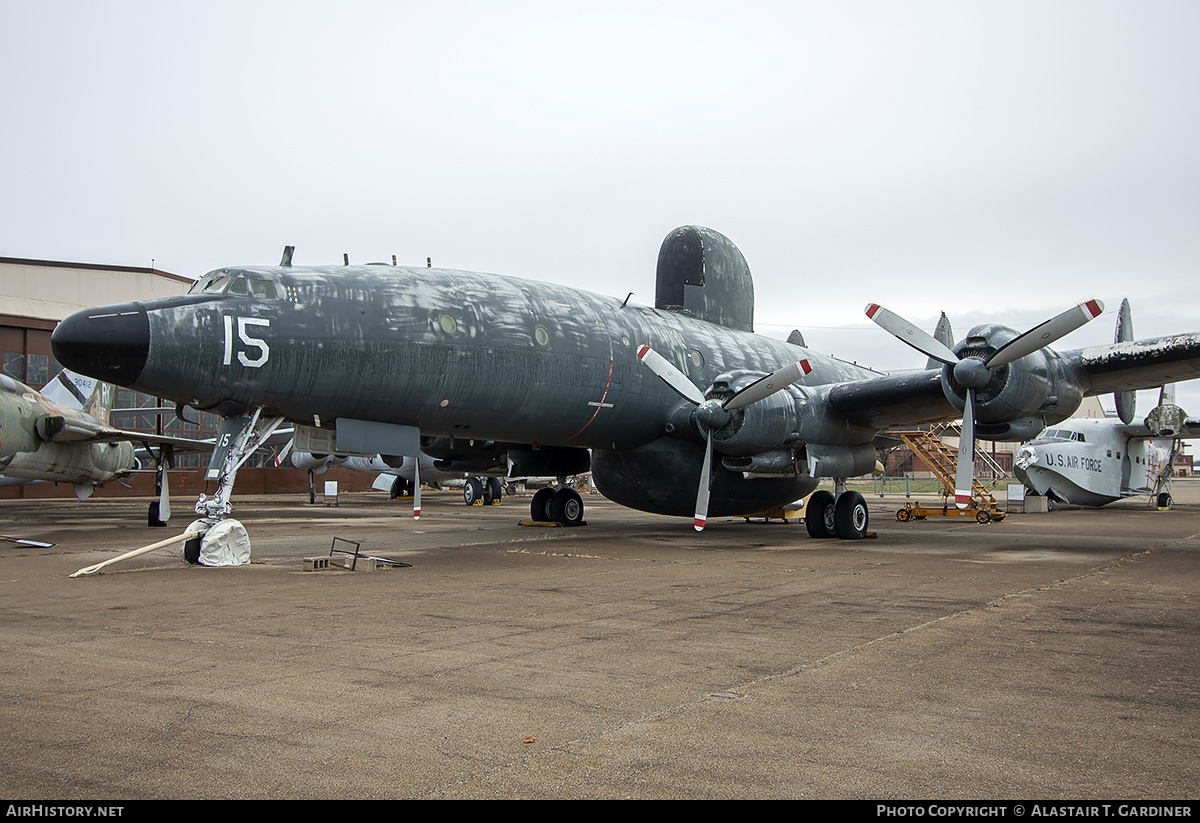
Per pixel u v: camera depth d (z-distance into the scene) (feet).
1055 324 41.86
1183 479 329.72
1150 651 20.58
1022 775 12.53
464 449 64.49
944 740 14.05
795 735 14.30
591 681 17.74
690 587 31.37
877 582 32.76
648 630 23.15
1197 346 43.24
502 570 36.65
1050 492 101.96
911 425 55.67
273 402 39.55
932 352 45.85
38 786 11.90
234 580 33.40
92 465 75.05
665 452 55.26
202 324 36.70
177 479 149.59
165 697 16.35
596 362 49.26
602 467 58.65
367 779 12.28
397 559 41.14
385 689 17.04
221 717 15.10
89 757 13.07
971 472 44.83
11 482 71.61
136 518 80.38
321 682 17.56
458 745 13.75
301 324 39.06
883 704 16.08
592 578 33.96
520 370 45.80
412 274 44.50
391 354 41.29
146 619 24.64
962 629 23.27
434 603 27.68
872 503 117.19
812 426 50.67
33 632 22.68
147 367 35.68
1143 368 45.70
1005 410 44.86
